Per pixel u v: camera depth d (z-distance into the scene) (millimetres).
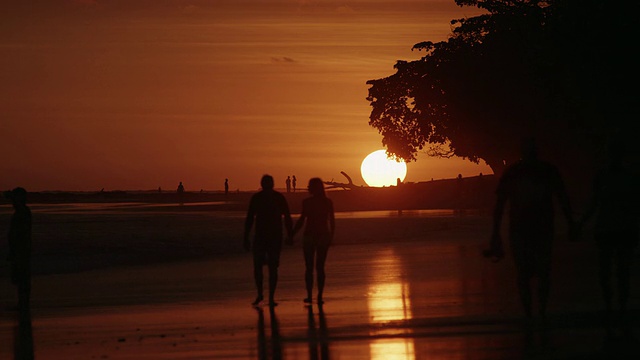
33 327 22469
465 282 29719
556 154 101625
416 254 42406
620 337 18375
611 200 20922
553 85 87312
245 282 32844
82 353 18281
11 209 137750
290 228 25953
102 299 28562
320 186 25672
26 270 26938
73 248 50875
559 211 82375
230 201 165500
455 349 17500
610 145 21141
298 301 26531
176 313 24469
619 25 76500
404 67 126500
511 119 102188
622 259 20922
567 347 17391
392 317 22047
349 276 33219
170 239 57438
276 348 18250
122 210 120375
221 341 19266
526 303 20656
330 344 18547
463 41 116625
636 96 77750
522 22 97938
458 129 115938
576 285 27453
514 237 20578
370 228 65812
